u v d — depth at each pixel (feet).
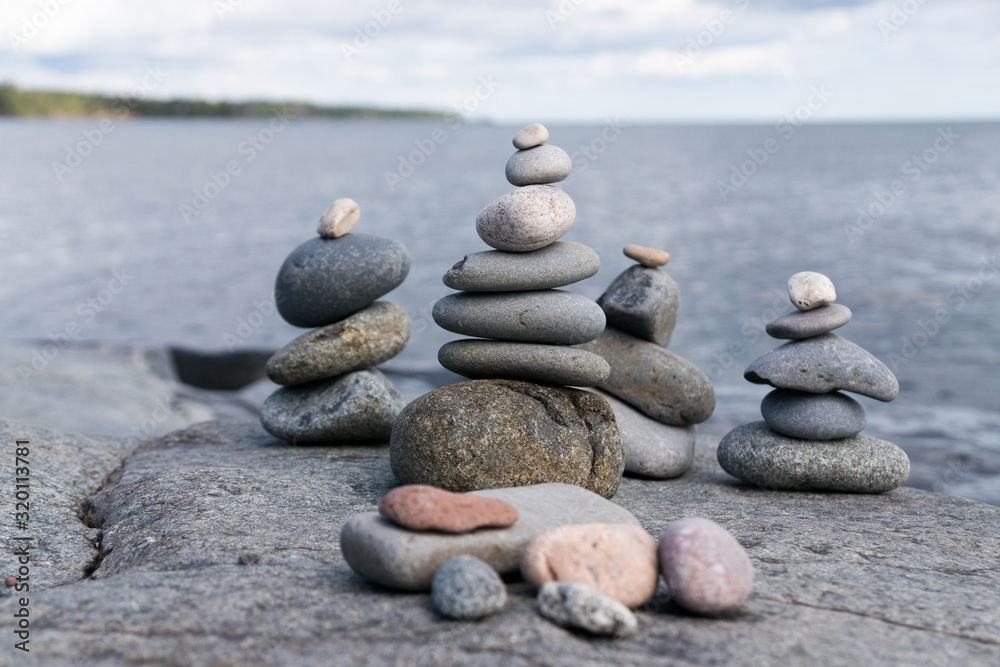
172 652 2.66
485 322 3.60
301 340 4.06
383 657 2.65
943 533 3.38
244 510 3.34
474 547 2.89
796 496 3.72
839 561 3.14
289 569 2.99
